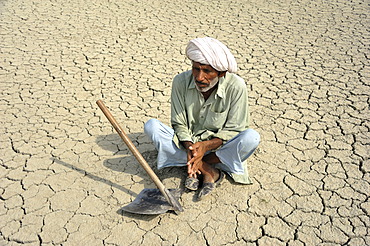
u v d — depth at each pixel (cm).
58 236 262
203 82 257
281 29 602
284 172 312
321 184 297
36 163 333
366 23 600
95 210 283
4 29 632
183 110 294
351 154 327
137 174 317
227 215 274
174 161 304
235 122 284
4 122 392
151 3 749
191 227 266
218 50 245
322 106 399
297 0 730
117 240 259
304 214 271
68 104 423
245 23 634
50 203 289
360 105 395
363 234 253
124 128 379
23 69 502
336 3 700
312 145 342
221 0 750
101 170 322
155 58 525
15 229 269
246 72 479
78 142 360
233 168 287
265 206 279
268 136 358
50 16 688
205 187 286
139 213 269
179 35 597
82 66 509
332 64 484
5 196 297
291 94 425
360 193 286
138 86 457
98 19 673
